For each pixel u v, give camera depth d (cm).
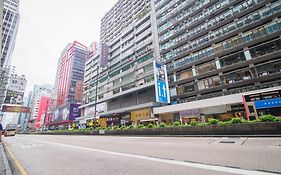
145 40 3884
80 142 1316
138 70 3628
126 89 3838
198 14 2972
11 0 7581
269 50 2002
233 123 1183
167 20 3509
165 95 2669
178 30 3209
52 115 7738
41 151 879
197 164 438
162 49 3412
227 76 2309
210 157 513
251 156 498
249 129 1090
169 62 3191
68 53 9250
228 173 354
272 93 1709
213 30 2667
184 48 3014
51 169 472
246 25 2247
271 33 1998
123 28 5228
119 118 3609
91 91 5422
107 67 4788
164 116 2734
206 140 1000
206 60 2591
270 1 2108
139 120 3042
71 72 8162
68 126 5788
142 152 678
